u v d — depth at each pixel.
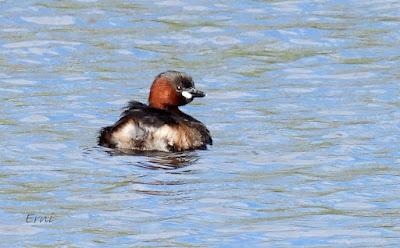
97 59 23.41
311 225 15.72
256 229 15.56
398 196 16.70
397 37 24.69
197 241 15.16
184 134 18.19
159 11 25.94
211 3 26.45
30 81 22.14
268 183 17.08
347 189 16.91
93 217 15.79
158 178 17.08
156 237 15.23
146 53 23.78
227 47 24.20
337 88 22.03
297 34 24.80
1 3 26.11
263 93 21.80
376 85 22.14
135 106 18.53
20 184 16.84
